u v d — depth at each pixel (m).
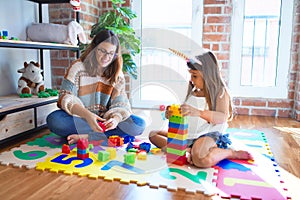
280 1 2.40
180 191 1.08
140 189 1.09
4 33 1.68
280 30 2.40
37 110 1.78
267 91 2.49
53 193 1.06
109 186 1.12
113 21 2.28
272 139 1.76
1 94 1.94
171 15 2.66
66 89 1.53
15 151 1.49
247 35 2.50
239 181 1.16
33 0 2.14
